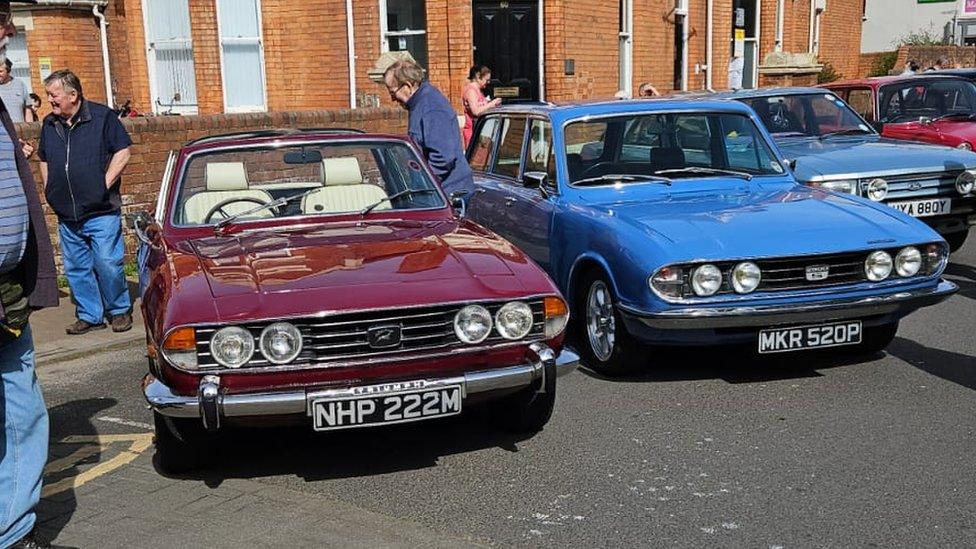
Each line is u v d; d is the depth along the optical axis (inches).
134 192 396.2
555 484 185.0
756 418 216.4
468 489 184.2
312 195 235.8
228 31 587.2
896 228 240.1
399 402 176.9
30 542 154.6
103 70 623.5
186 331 171.5
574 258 257.4
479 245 208.4
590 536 162.7
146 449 213.0
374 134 248.7
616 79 642.8
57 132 303.7
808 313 227.9
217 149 236.8
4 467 151.3
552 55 573.3
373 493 183.9
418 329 180.1
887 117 469.4
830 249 228.7
